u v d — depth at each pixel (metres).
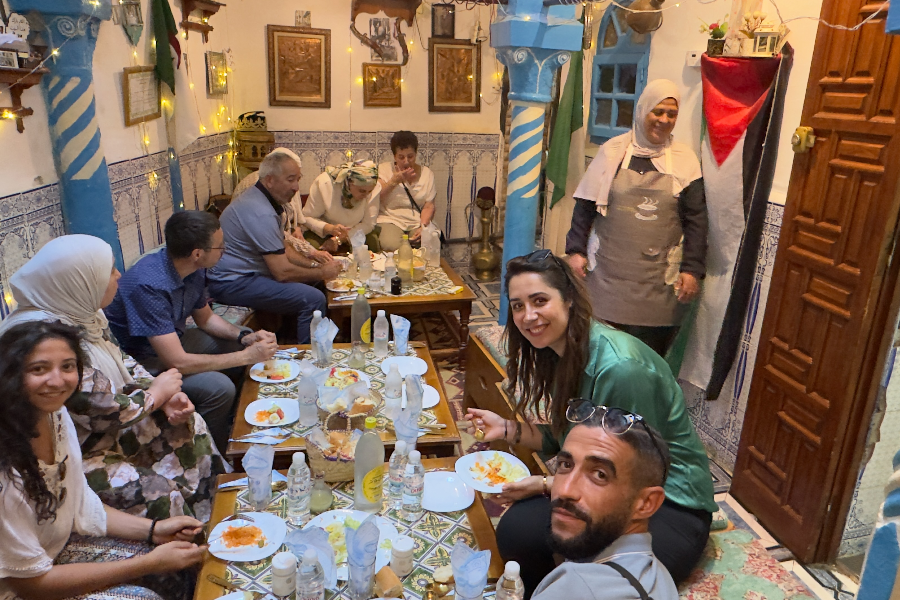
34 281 2.05
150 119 3.78
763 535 2.69
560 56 3.37
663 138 3.07
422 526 1.75
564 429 1.90
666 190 3.07
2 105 2.37
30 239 2.59
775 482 2.66
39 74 2.48
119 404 2.05
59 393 1.59
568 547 1.25
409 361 2.76
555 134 4.50
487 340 3.28
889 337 2.19
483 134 5.93
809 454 2.46
